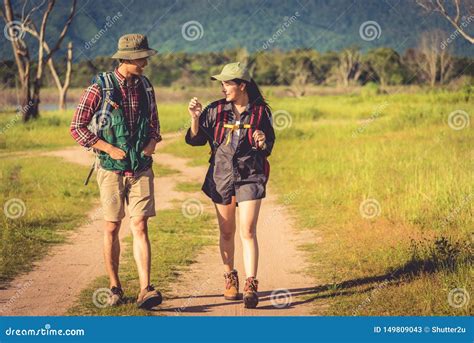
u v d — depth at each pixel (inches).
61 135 2834.6
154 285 673.6
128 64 579.2
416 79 5324.8
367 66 6953.7
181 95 6707.7
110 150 576.7
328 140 2137.1
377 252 771.4
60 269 739.4
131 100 582.6
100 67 6338.6
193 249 832.3
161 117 3624.5
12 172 1615.4
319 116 3528.5
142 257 585.0
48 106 6151.6
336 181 1315.2
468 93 3521.2
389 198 1071.0
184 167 1798.7
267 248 845.8
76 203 1189.7
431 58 4574.3
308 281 691.4
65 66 6879.9
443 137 1813.5
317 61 7514.8
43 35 3582.7
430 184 1091.3
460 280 638.5
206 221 1031.0
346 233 890.7
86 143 577.3
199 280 695.7
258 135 591.8
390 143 1796.3
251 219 595.5
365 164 1434.5
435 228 881.5
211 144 613.6
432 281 642.2
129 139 581.6
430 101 3570.4
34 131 2982.3
